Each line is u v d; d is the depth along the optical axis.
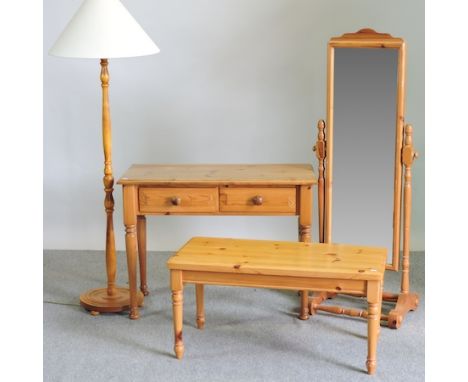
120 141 6.43
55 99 6.40
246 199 5.25
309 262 4.76
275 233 6.51
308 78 6.25
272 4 6.18
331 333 5.17
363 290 4.63
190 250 4.97
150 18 6.24
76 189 6.52
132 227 5.34
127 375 4.71
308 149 6.35
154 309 5.54
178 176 5.34
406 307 5.36
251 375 4.70
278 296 5.71
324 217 5.53
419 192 6.34
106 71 5.32
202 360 4.87
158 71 6.31
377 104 5.33
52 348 5.01
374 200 5.43
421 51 6.15
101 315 5.47
